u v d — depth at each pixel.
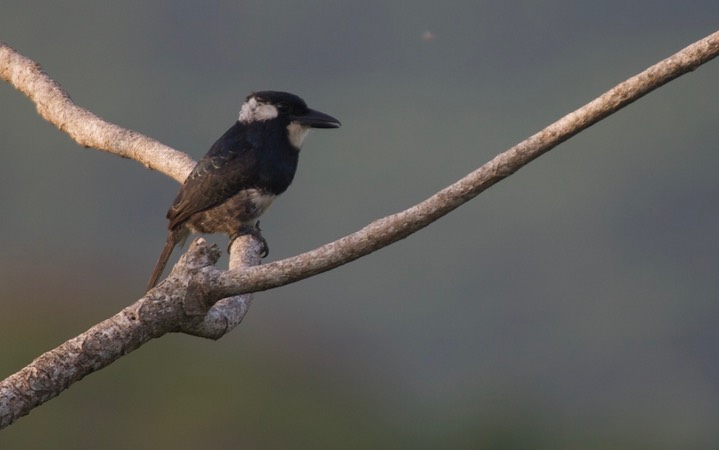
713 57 3.24
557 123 3.28
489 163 3.28
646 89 3.25
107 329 3.25
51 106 5.63
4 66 5.77
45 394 3.11
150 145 5.59
